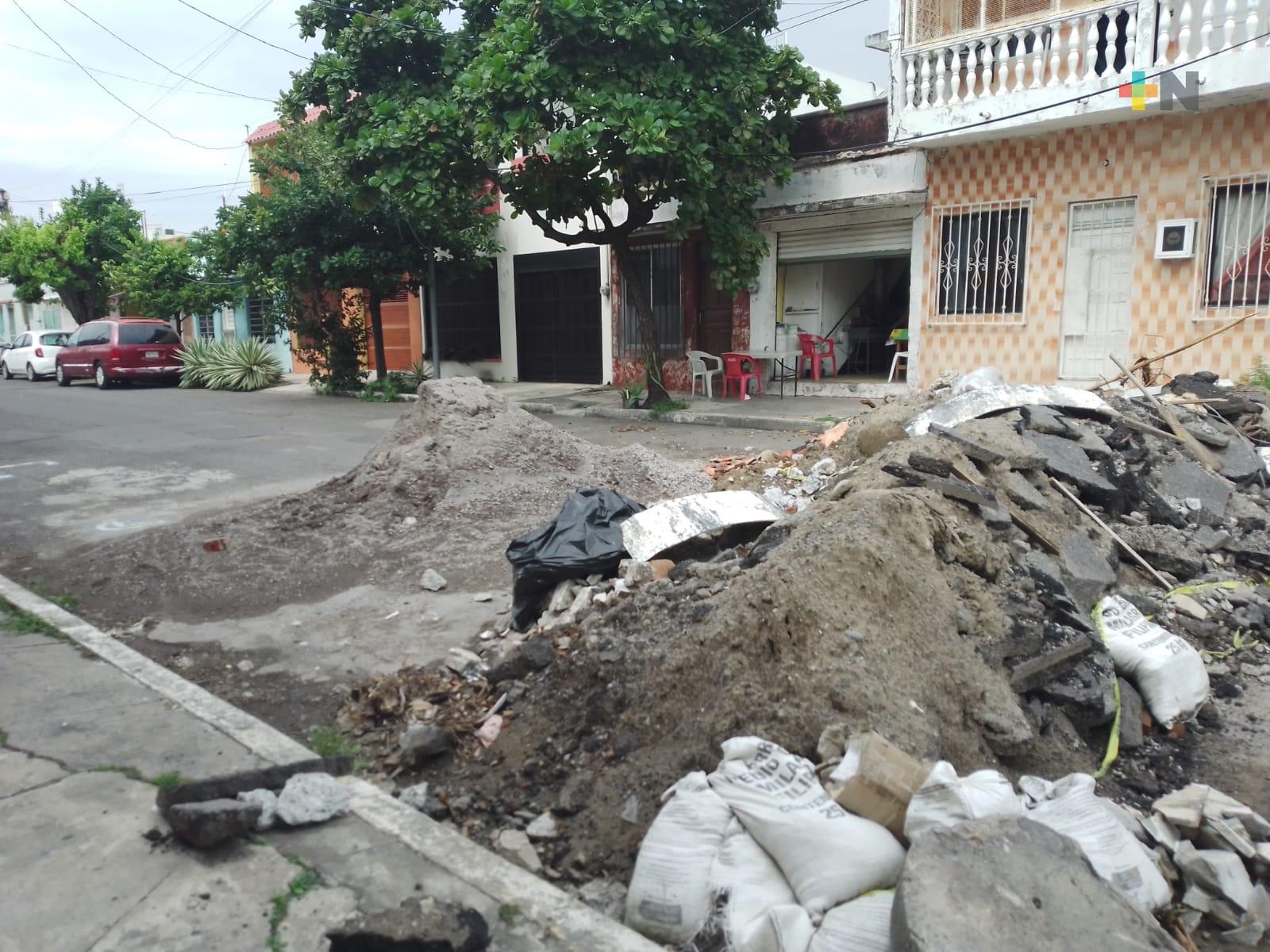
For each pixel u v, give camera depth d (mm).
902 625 3504
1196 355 11891
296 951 2684
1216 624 4547
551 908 2885
